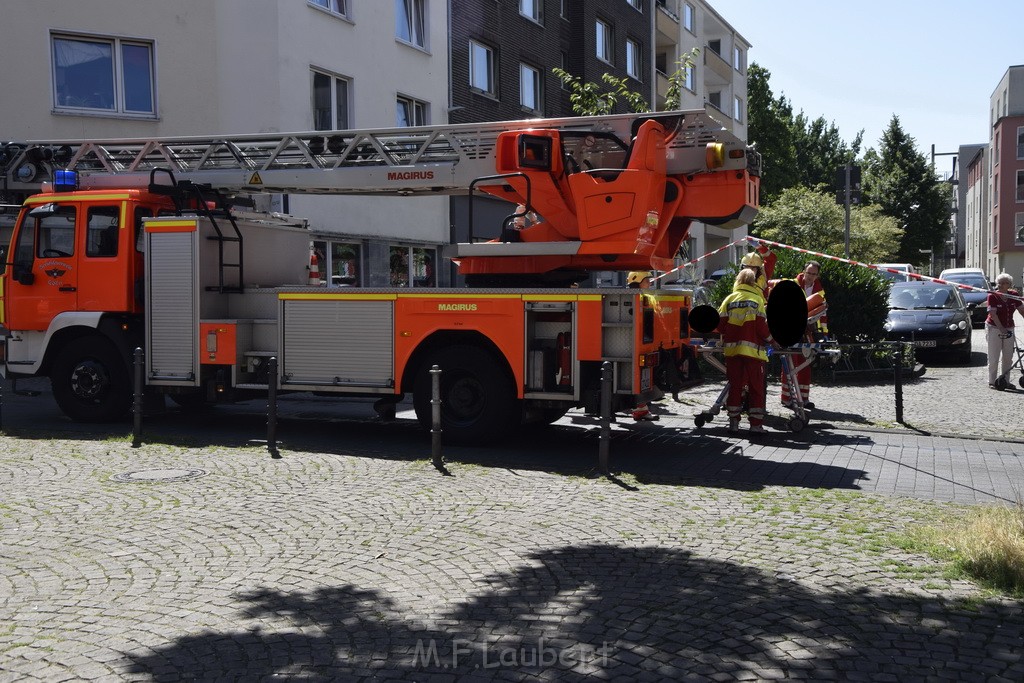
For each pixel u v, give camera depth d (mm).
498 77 26781
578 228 9719
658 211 9719
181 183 10844
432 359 9375
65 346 10953
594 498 7105
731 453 9234
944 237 65375
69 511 6664
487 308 9156
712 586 5023
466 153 10680
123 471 8094
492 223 21016
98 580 5160
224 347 10172
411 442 9852
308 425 11172
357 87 20359
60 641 4293
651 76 38344
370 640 4305
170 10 17719
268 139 11445
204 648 4211
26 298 11055
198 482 7645
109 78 17547
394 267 21641
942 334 18422
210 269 10438
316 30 19078
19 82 16547
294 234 11969
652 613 4625
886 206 64250
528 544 5844
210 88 18094
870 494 7301
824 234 33938
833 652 4125
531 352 9047
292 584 5086
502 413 9211
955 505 6914
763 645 4211
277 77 18031
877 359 16109
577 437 10188
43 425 10883
